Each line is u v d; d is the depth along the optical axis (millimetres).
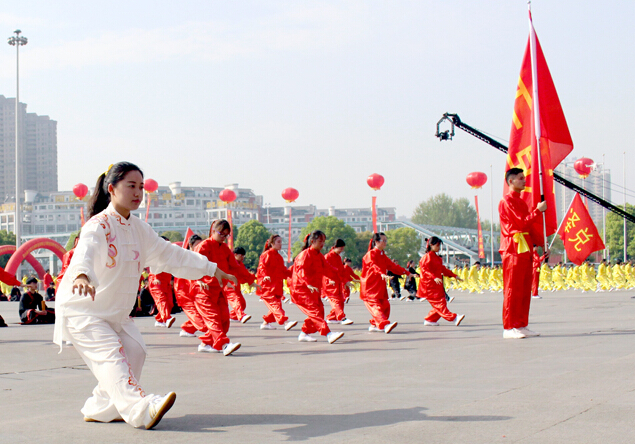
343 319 13516
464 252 99625
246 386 6414
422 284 13664
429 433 4348
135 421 4586
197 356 9094
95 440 4344
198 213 149625
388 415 4922
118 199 4977
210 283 9453
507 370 6957
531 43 11930
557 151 12172
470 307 19938
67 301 4844
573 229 24219
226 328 9719
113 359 4707
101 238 4809
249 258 86625
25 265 117812
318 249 11188
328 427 4590
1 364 8422
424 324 13898
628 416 4711
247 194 169750
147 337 12125
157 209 145500
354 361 8211
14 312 21859
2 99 195875
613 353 8078
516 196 10211
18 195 44969
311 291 11039
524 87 12398
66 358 9070
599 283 32406
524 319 10305
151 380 6883
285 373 7285
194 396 5895
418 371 7129
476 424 4566
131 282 5043
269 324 14172
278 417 4949
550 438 4152
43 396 6043
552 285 33875
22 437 4441
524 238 10164
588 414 4789
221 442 4246
